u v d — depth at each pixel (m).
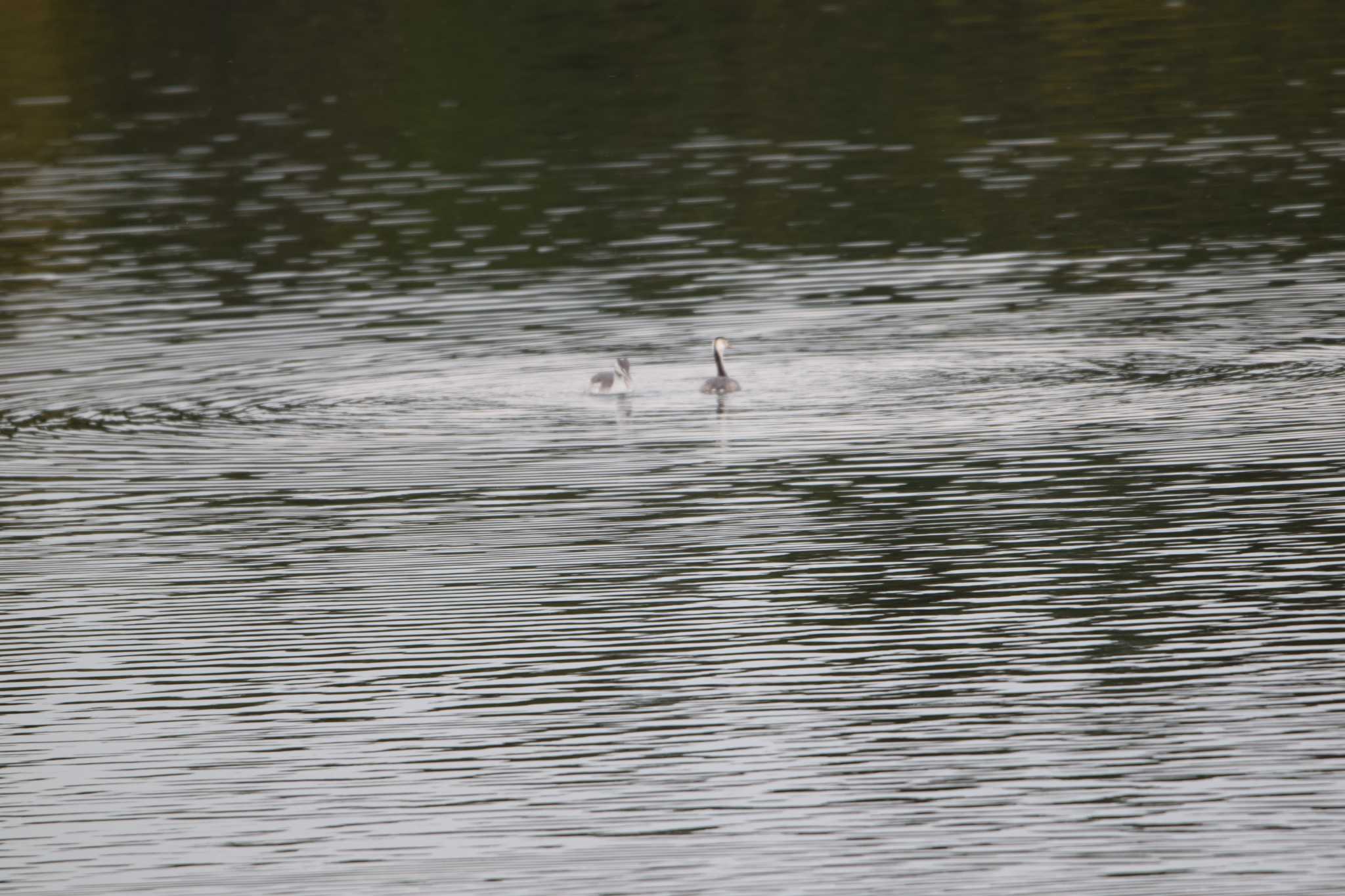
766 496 38.22
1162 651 29.89
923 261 58.94
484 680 29.95
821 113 77.88
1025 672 29.39
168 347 52.03
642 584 33.75
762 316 53.34
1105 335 49.75
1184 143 71.50
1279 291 53.34
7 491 40.22
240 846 25.25
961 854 24.28
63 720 29.09
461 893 23.89
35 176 74.06
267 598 33.75
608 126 77.62
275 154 75.88
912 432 42.25
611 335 51.91
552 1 95.69
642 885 23.89
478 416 45.06
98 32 92.69
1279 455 39.19
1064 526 35.69
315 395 47.12
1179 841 24.33
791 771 26.64
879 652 30.38
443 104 81.44
